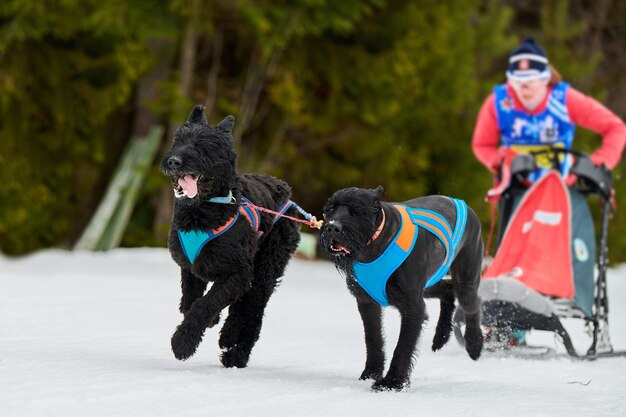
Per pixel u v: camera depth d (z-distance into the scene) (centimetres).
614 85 3653
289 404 669
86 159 2553
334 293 1630
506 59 3353
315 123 2547
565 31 3177
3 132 2380
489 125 1222
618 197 3089
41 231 2536
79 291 1370
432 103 2695
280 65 2519
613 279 2300
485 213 2767
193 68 2558
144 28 2286
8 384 673
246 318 873
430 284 872
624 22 3650
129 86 2438
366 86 2545
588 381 864
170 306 1241
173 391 681
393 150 2645
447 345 1078
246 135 2675
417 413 665
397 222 779
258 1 2319
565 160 1164
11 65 2330
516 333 1082
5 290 1334
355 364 901
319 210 2778
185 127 815
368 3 2503
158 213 2434
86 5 2292
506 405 709
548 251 1102
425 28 2592
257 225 848
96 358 822
